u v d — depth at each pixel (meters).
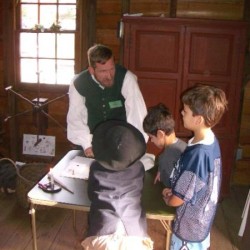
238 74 3.37
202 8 3.61
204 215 1.75
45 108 4.02
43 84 4.10
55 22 3.96
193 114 1.69
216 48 3.34
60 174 2.17
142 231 1.66
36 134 4.25
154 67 3.43
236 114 3.45
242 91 3.78
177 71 3.42
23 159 4.26
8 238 2.86
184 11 3.64
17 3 3.94
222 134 3.48
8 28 3.96
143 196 2.00
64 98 4.11
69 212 3.27
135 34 3.36
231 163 3.57
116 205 1.63
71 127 2.53
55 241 2.84
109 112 2.53
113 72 2.25
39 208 3.22
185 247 1.81
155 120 1.93
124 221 1.60
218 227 3.15
